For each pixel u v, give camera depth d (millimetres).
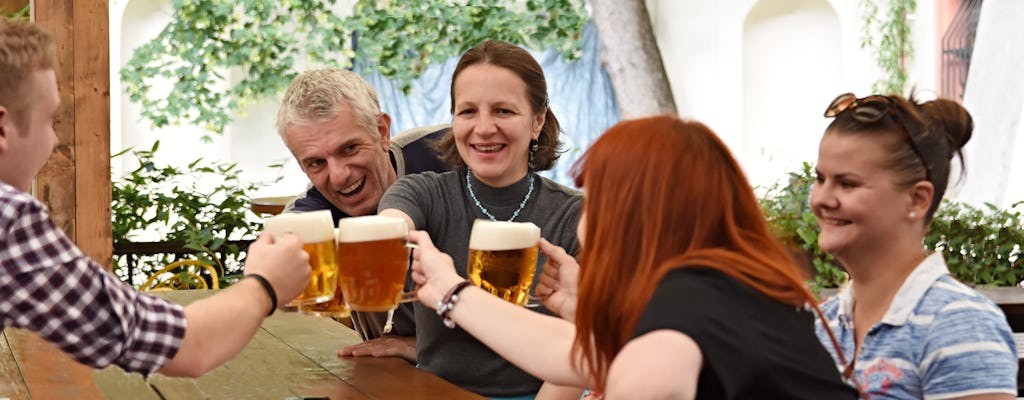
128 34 9953
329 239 1869
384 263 1811
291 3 9633
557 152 2480
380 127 2893
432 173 2473
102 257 4250
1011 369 1726
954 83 9711
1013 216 6000
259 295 1778
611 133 1506
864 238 1849
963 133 1892
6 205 1583
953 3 9750
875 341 1837
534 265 1929
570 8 10062
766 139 10719
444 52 9859
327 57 9844
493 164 2318
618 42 10164
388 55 9797
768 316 1387
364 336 2752
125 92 9891
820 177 1899
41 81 1789
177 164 10133
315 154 2746
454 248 2396
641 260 1440
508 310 1705
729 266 1399
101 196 4238
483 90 2291
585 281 1483
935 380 1749
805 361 1385
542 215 2404
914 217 1842
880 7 10109
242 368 2367
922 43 10016
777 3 10547
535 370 1661
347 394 2127
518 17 9953
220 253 6660
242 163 10227
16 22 1787
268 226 1865
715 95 10500
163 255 6625
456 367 2402
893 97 1851
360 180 2812
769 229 1527
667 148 1461
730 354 1308
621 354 1319
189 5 9531
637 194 1457
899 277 1858
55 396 2105
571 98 10227
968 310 1747
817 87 10484
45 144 1827
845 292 1973
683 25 10500
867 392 1819
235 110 9922
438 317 2391
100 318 1621
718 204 1455
